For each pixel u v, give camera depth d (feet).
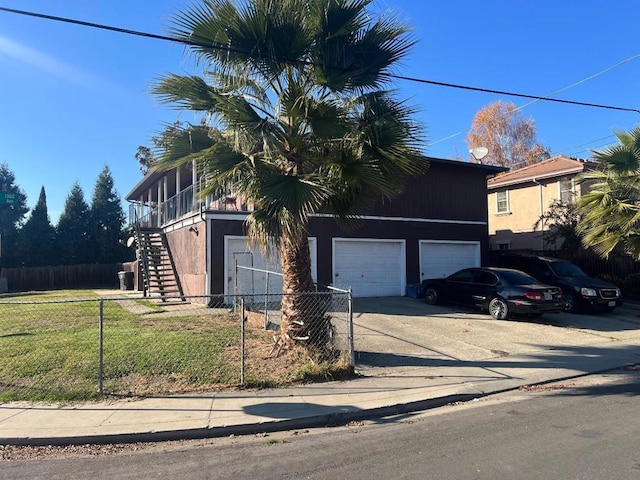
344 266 58.39
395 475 13.89
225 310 46.24
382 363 28.48
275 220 25.68
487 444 16.33
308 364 25.45
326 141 27.25
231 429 18.10
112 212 134.72
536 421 18.88
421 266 62.69
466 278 49.26
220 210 50.90
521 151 142.72
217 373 24.62
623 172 48.34
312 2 25.63
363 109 28.55
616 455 15.02
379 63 28.40
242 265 51.60
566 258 64.59
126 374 24.29
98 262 130.00
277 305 48.11
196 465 15.05
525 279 45.29
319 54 26.40
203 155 25.53
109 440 17.10
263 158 26.68
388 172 28.19
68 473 14.48
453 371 26.91
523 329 40.32
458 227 65.36
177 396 21.70
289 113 25.40
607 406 20.92
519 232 82.58
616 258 59.67
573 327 42.14
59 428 17.67
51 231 128.77
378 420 19.74
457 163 64.44
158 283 62.49
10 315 42.80
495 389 23.72
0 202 75.51
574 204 59.47
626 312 51.03
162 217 75.36
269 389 22.97
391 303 54.19
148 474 14.37
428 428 18.38
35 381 23.16
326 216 57.21
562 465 14.29
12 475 14.33
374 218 60.03
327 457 15.53
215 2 23.97
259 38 24.61
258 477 14.01
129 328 35.47
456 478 13.57
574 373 27.09
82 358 26.45
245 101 26.02
